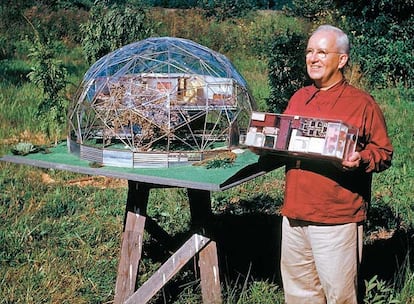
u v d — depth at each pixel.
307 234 3.93
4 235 6.21
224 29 23.97
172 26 23.88
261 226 6.55
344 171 3.74
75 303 4.99
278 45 11.09
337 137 3.43
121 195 7.59
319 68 3.76
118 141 4.73
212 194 7.59
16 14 23.92
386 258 5.66
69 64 18.39
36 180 8.12
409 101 14.08
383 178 8.12
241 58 20.97
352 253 3.86
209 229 4.55
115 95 4.52
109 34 10.50
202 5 29.16
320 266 3.89
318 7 24.84
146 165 4.37
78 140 4.73
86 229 6.46
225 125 4.82
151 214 6.80
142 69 4.72
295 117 3.55
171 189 7.55
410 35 16.31
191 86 4.61
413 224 6.57
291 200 3.90
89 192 7.74
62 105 9.05
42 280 5.27
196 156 4.45
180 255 4.53
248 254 5.80
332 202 3.78
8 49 20.44
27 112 11.52
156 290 4.50
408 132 10.69
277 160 4.24
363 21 17.02
